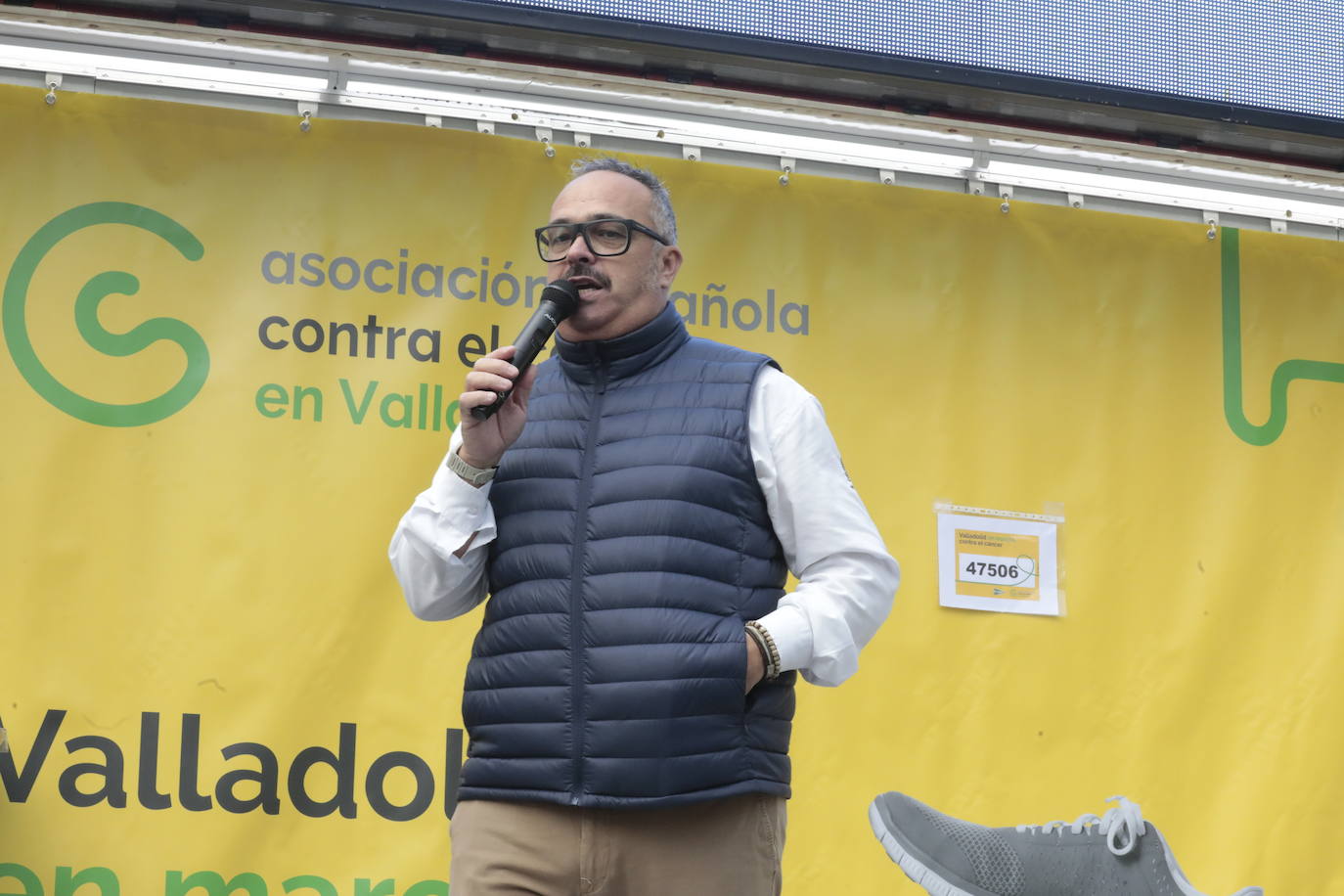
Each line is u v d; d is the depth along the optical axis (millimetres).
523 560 2049
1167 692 3551
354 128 3406
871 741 3387
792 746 3354
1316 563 3703
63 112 3256
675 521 2008
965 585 3512
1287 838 3518
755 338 3531
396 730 3174
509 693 2004
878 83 3457
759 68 3408
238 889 3027
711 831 1958
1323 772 3574
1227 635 3611
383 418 3303
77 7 3258
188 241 3268
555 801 1941
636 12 3293
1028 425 3631
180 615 3111
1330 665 3637
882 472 3529
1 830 2930
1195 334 3773
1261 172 3830
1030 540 3568
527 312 3428
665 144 3555
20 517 3074
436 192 3422
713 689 1942
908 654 3447
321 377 3287
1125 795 3479
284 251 3318
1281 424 3770
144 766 3029
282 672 3137
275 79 3357
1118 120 3594
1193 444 3713
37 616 3041
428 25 3285
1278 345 3814
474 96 3443
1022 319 3684
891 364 3590
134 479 3143
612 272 2143
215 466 3191
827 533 2059
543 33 3279
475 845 1996
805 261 3592
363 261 3357
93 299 3195
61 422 3131
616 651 1960
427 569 2098
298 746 3117
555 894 1962
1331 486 3762
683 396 2104
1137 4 3541
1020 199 3748
